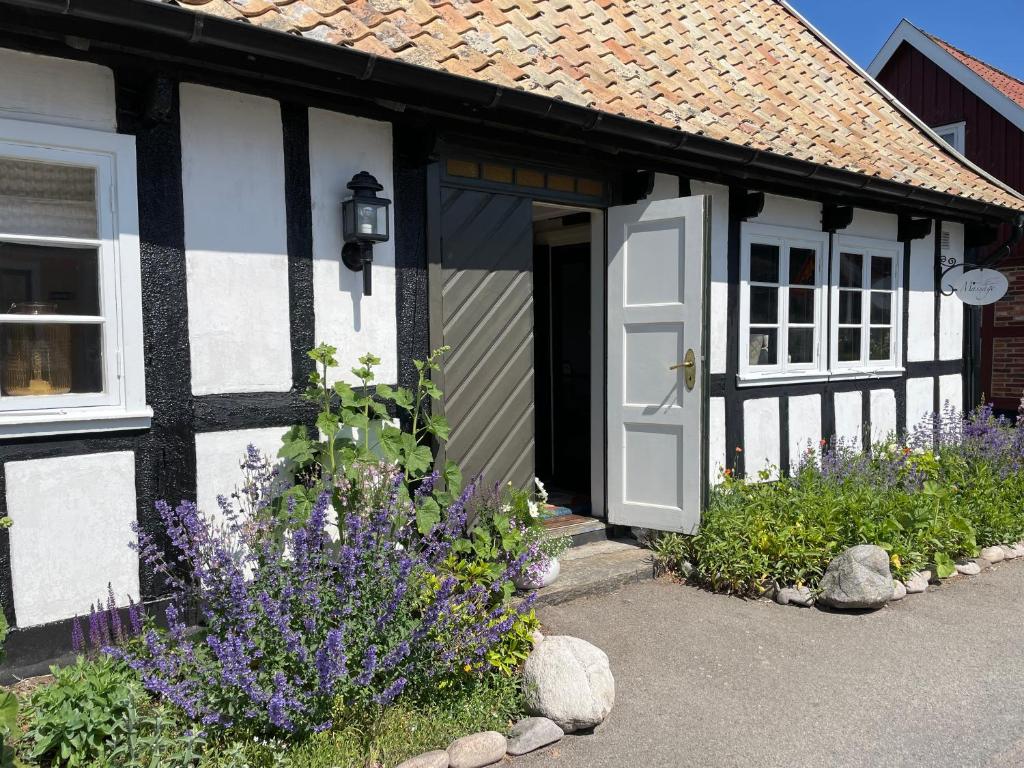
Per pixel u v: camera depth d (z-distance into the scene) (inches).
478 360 200.4
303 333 169.5
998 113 522.3
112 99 143.9
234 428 161.2
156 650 125.5
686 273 215.8
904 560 214.1
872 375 315.9
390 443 163.9
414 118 179.6
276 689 122.4
